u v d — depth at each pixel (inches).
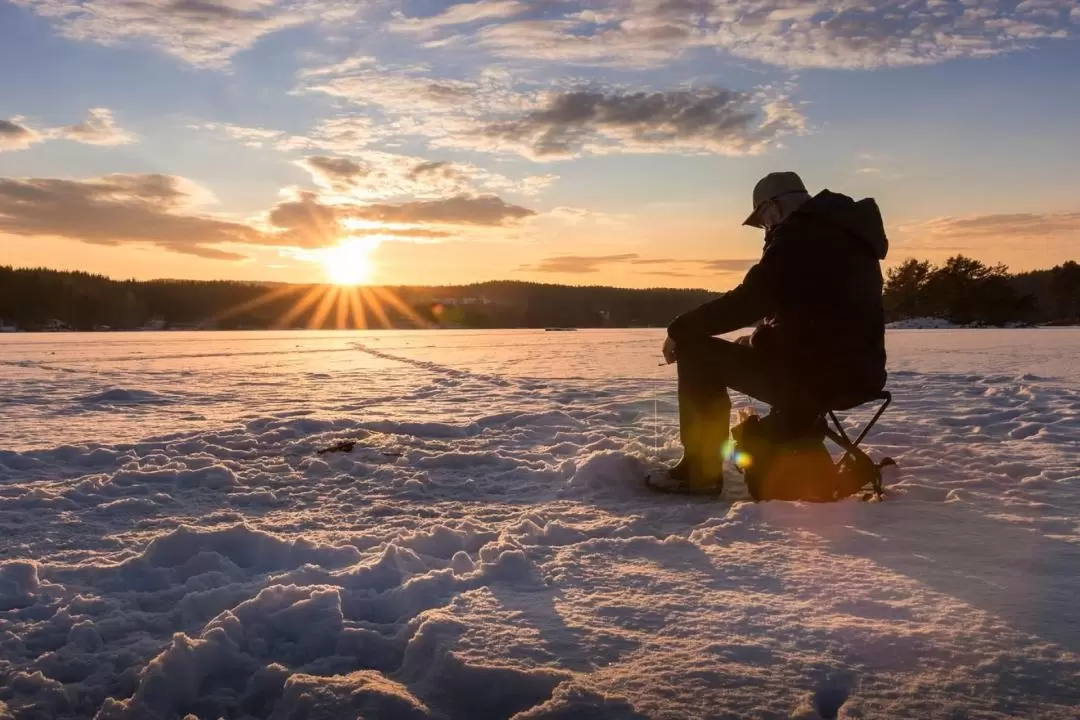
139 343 974.4
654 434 188.9
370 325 3380.9
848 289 117.3
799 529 101.3
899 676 60.3
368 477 145.8
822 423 124.3
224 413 251.8
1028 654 63.2
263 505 124.9
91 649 70.8
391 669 67.8
